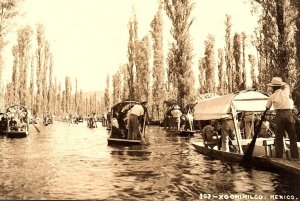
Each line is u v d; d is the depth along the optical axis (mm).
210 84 58594
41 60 77938
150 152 16562
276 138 9766
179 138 25656
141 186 8438
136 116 21297
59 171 10922
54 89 114625
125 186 8461
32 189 8133
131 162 13016
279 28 18250
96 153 16359
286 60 18031
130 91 58562
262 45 19016
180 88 38906
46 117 65938
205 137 15508
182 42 38875
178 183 8789
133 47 58469
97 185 8609
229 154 12531
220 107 13031
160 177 9711
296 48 17953
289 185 8266
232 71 56719
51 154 16016
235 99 12578
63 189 8125
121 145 20641
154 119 55844
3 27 34688
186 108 36562
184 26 38844
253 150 11375
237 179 9164
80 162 13141
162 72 55969
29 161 13523
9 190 8016
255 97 12617
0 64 49500
